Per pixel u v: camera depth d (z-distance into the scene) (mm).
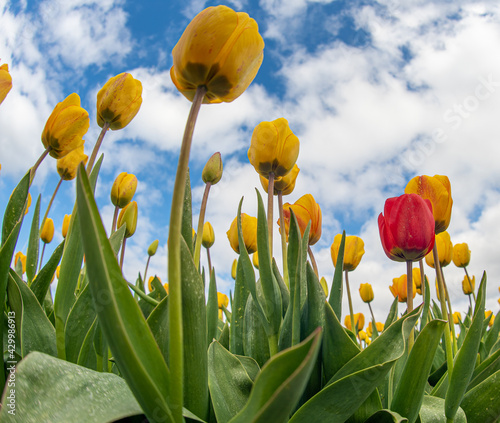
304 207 472
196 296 269
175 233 193
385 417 289
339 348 317
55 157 446
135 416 252
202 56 233
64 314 347
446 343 385
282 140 418
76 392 221
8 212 367
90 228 169
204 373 275
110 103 429
